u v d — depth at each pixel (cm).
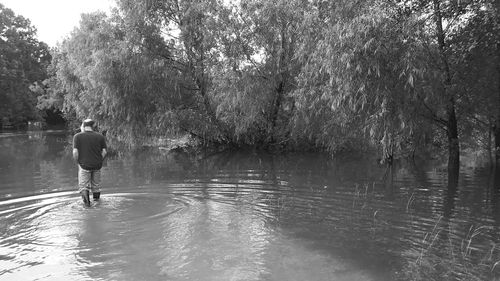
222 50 2359
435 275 563
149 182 1295
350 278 557
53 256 637
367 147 1989
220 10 2328
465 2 1227
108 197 1050
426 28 1246
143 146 2767
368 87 1166
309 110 1944
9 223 809
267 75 2342
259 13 2256
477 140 1862
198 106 2591
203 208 931
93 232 754
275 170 1576
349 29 1135
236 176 1418
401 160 1828
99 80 2317
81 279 555
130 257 633
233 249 668
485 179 1292
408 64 1103
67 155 2180
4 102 5669
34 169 1596
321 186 1205
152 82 2362
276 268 592
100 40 2391
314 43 1655
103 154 996
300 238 722
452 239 709
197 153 2369
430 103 1353
